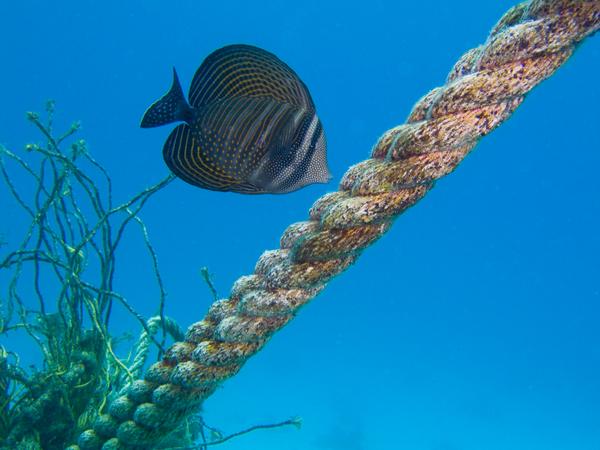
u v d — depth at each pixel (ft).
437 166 6.70
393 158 6.87
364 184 6.99
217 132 6.51
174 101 6.41
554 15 5.92
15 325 15.06
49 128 14.35
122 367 14.10
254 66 6.49
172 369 9.80
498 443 73.92
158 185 13.70
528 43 6.02
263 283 8.21
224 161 6.62
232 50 6.45
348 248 7.33
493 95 6.22
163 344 15.49
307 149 6.64
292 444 56.59
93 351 14.30
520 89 6.20
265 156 6.57
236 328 8.55
